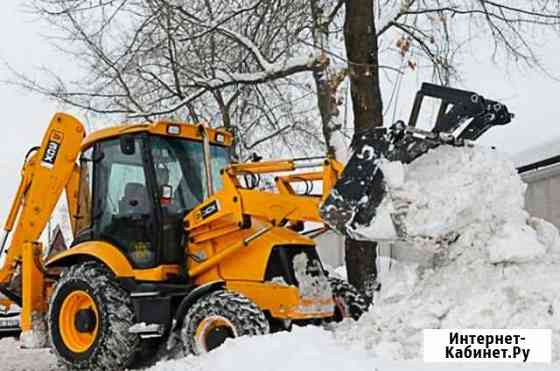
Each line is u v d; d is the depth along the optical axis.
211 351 5.81
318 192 7.23
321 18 9.13
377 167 5.54
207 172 7.31
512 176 5.63
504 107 5.69
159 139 7.22
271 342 5.43
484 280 5.23
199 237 6.89
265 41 9.73
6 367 8.17
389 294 5.49
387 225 5.48
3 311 8.38
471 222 5.46
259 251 6.55
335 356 4.97
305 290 6.45
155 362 6.95
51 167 7.91
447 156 5.62
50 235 9.37
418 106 5.73
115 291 6.91
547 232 5.55
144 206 7.05
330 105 8.98
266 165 6.67
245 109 12.18
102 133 7.52
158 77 11.14
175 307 6.72
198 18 9.84
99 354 6.79
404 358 5.00
